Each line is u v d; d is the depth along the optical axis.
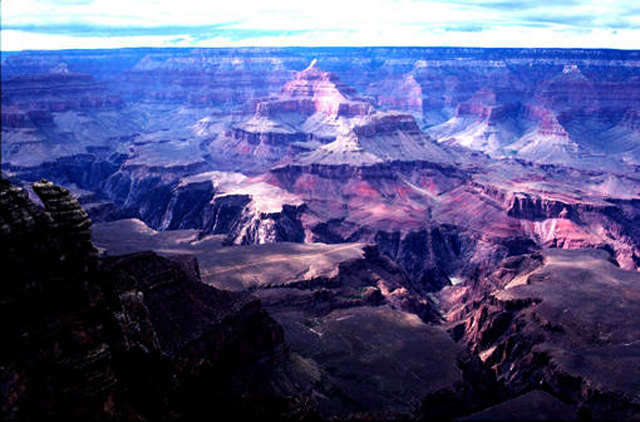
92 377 37.72
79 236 40.12
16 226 36.91
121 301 48.56
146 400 44.09
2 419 33.00
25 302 36.97
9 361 35.06
